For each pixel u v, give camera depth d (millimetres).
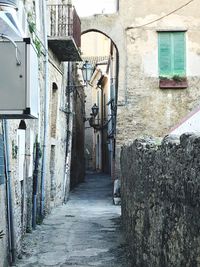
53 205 15781
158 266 5836
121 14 18812
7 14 5273
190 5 18656
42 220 13164
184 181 4523
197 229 4070
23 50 4773
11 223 8484
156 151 6074
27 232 11469
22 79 4754
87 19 18812
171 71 18562
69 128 19188
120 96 18578
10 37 4746
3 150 8125
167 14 18688
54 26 15328
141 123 18469
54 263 8773
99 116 36969
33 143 11859
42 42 13391
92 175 34906
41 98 13211
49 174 14898
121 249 9867
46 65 13555
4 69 4758
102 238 11023
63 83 17828
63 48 15625
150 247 6488
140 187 7641
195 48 18578
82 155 29312
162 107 18500
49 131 14797
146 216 6898
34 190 12188
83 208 16500
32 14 11914
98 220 13648
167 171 5305
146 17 18734
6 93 4746
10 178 8477
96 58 33688
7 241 8375
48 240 10773
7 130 8312
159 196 5805
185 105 18422
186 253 4422
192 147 4270
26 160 11070
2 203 8055
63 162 18234
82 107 29375
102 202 18375
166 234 5336
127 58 18672
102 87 35250
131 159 9383
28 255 9391
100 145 37938
